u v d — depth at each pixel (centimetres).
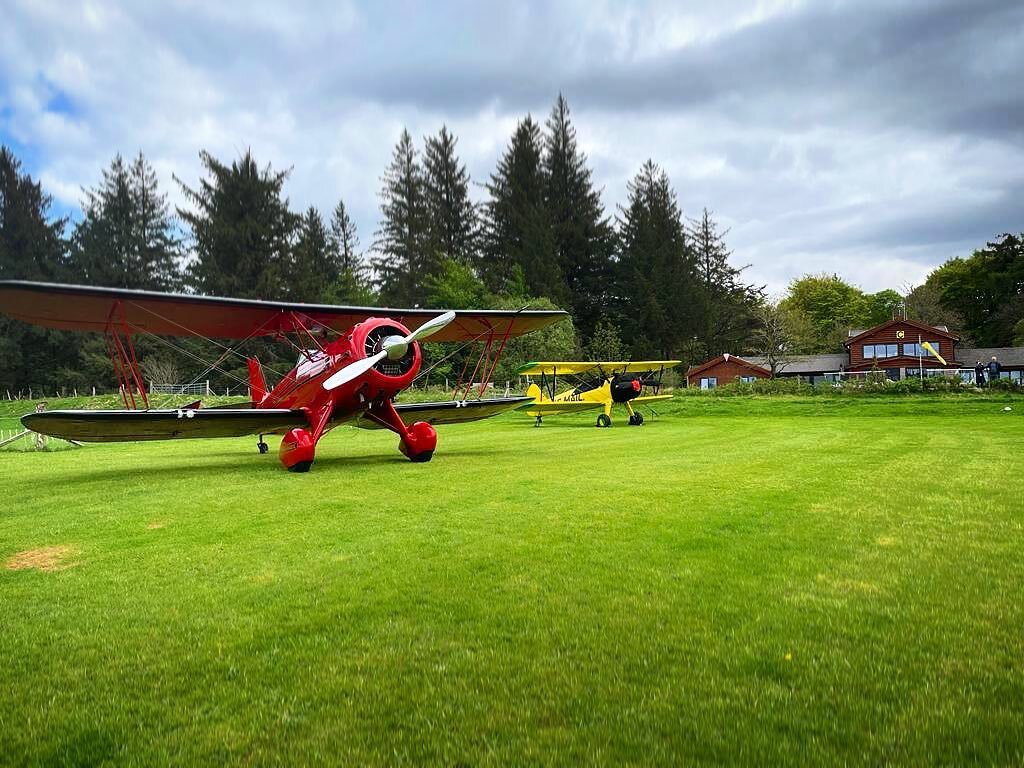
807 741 202
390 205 5369
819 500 608
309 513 605
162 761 201
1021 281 5641
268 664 271
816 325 6500
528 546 459
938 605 321
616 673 254
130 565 436
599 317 5219
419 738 210
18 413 3588
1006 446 1105
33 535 535
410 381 1090
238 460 1199
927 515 532
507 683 247
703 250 6278
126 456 1353
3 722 227
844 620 303
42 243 5156
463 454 1176
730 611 319
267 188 4662
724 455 1048
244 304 1002
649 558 420
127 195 4956
